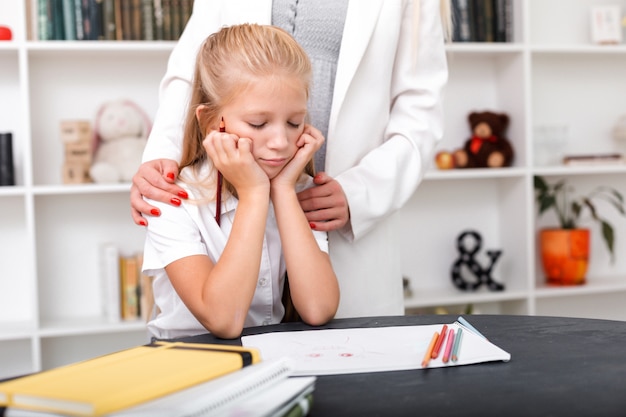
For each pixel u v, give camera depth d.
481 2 2.71
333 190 1.29
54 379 0.69
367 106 1.40
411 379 0.84
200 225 1.22
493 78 2.89
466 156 2.75
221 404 0.66
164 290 1.29
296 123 1.18
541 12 2.92
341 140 1.39
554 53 2.87
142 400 0.65
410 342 1.01
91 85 2.63
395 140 1.41
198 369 0.72
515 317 1.20
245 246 1.12
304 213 1.28
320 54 1.40
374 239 1.43
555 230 2.83
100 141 2.53
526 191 2.71
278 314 1.32
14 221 2.62
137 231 2.69
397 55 1.46
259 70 1.14
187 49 1.50
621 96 3.01
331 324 1.17
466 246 2.92
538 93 2.94
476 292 2.74
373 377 0.86
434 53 1.46
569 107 2.97
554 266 2.82
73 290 2.66
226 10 1.45
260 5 1.41
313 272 1.18
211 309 1.09
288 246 1.19
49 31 2.44
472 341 0.99
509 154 2.75
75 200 2.65
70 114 2.62
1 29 2.44
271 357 0.94
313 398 0.78
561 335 1.06
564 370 0.87
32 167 2.59
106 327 2.44
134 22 2.48
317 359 0.92
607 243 2.85
